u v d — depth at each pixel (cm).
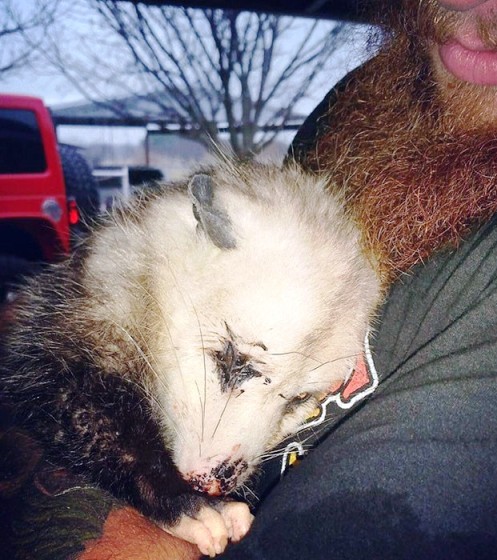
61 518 21
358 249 26
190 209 28
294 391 26
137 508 23
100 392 25
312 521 15
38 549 19
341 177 27
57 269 31
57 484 22
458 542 14
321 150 29
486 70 19
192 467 25
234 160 31
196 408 25
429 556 14
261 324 25
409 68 23
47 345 27
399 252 21
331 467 16
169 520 22
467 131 21
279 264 25
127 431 24
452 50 20
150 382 26
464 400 15
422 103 22
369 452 16
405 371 18
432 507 14
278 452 26
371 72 26
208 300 25
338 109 28
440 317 18
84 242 30
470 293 18
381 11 26
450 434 15
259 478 26
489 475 14
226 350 25
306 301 25
